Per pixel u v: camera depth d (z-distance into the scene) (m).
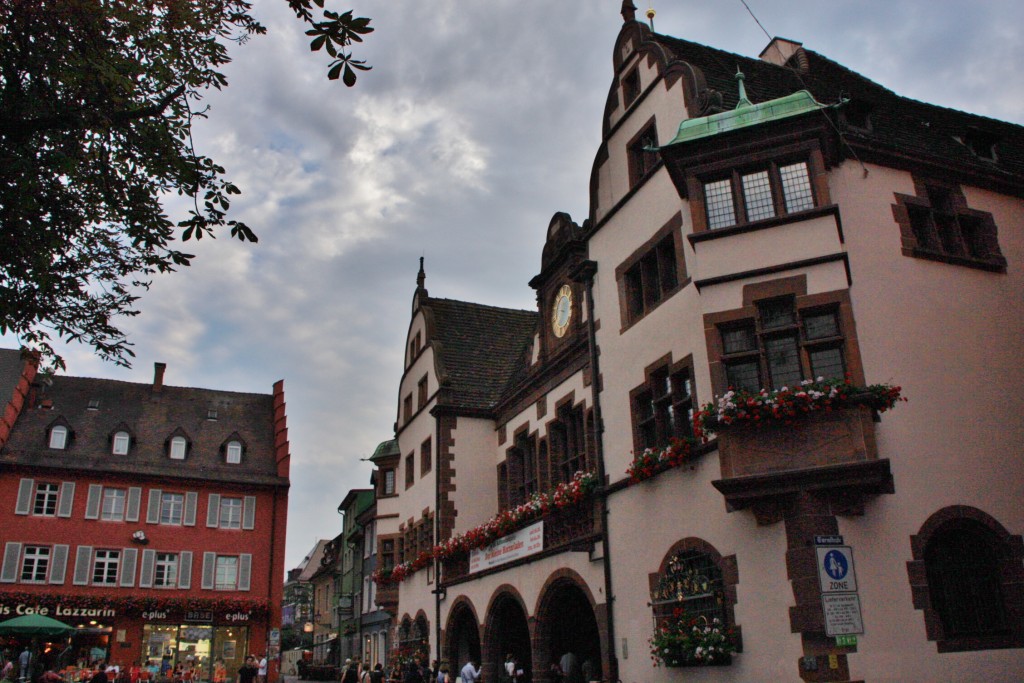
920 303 14.62
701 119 15.37
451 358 30.03
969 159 17.64
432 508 28.31
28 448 44.59
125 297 11.46
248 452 50.41
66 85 9.94
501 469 27.48
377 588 32.62
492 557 23.59
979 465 13.68
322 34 7.11
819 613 12.41
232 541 46.94
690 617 14.50
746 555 13.59
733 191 14.90
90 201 10.50
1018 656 12.47
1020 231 16.55
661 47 17.80
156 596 44.28
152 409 50.72
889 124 17.67
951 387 14.14
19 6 9.34
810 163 14.52
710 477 14.67
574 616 22.28
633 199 18.17
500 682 23.30
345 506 57.81
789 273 14.12
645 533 16.31
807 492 12.88
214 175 10.21
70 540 43.38
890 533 12.79
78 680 32.50
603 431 18.48
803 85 19.36
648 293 17.42
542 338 24.11
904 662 12.20
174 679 38.12
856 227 14.79
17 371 47.84
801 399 12.84
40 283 10.23
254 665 27.53
